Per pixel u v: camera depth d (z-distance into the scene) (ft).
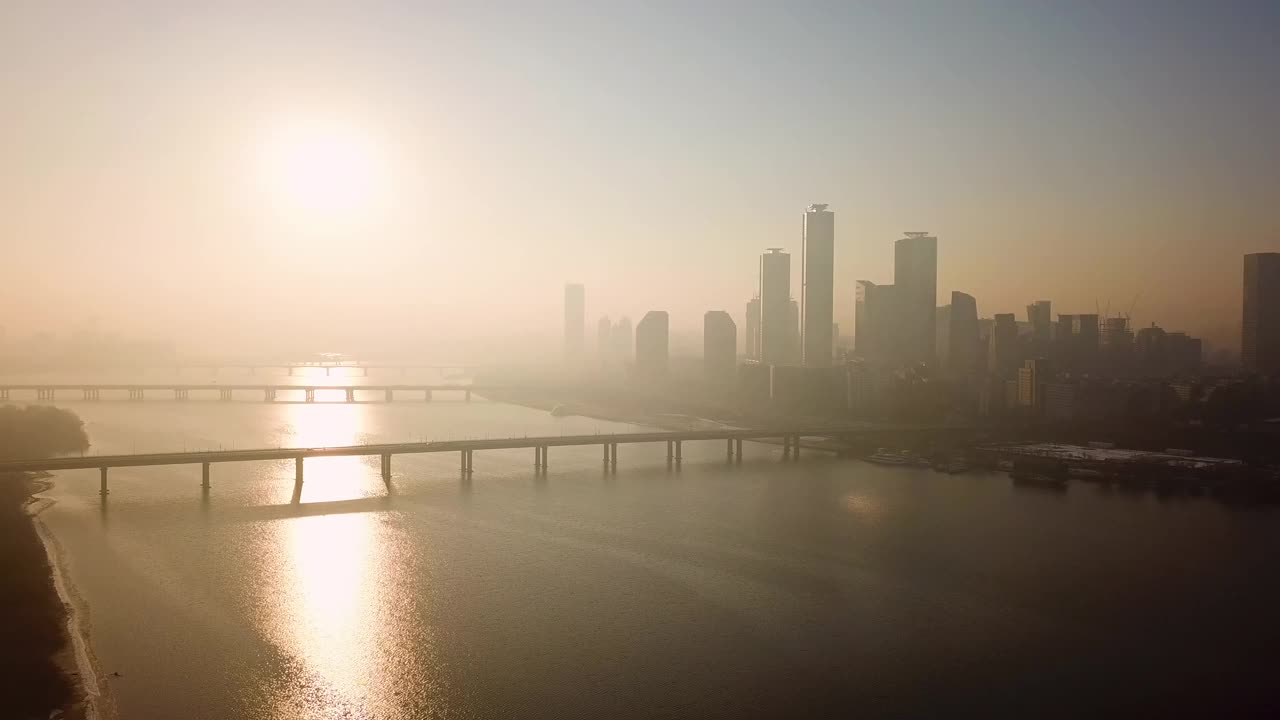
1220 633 501.97
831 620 515.09
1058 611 536.42
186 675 422.82
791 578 597.11
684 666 447.42
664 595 555.69
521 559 634.84
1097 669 451.53
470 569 606.14
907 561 645.51
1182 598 562.25
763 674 440.04
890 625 508.94
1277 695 423.64
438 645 468.75
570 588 566.36
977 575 609.83
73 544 645.10
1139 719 399.44
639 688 421.59
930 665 453.99
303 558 625.00
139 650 449.48
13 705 382.01
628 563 628.28
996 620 519.19
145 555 620.90
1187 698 419.95
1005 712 404.16
